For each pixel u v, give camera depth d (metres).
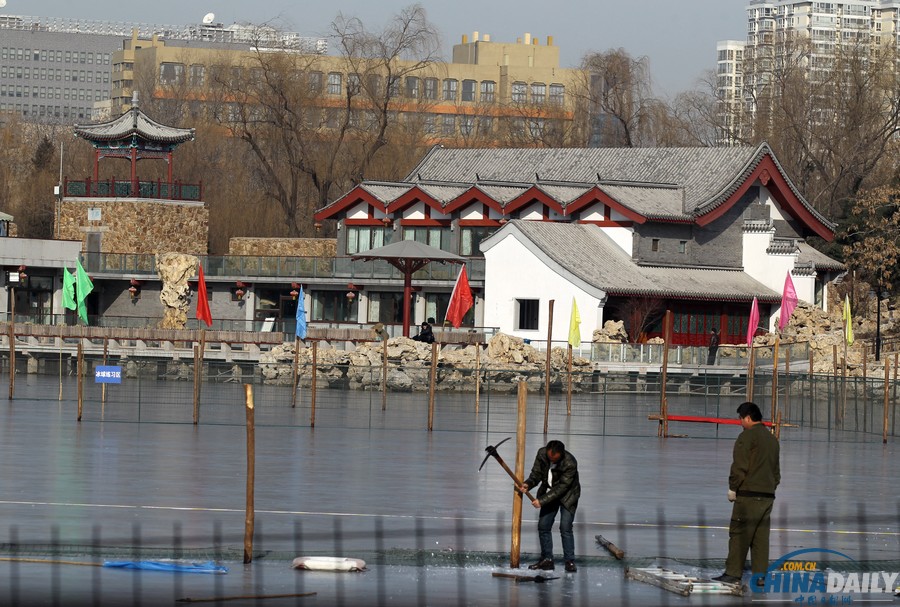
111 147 197.38
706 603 44.06
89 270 189.50
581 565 49.19
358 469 76.06
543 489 48.44
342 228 188.62
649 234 172.12
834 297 194.50
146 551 49.56
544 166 193.75
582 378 142.75
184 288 169.50
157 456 79.31
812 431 110.19
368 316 182.12
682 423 113.62
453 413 115.50
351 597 43.34
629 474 77.69
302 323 142.38
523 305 166.50
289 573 46.56
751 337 149.25
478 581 46.19
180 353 153.88
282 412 112.00
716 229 178.88
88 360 156.12
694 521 60.75
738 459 45.75
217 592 43.41
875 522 61.25
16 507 59.19
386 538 53.81
